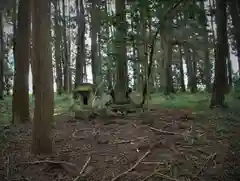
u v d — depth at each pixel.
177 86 28.78
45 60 5.38
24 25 8.96
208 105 11.12
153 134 6.67
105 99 10.48
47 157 5.19
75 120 9.14
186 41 15.93
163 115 9.30
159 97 17.56
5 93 23.14
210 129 6.75
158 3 9.65
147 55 11.36
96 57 19.81
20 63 8.91
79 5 21.69
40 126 5.43
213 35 16.62
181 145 5.68
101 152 5.52
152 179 4.07
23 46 8.95
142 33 11.03
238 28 12.57
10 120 9.55
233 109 9.18
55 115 10.41
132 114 9.92
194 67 25.33
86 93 10.26
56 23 22.31
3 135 6.96
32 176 4.37
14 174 4.45
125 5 11.41
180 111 9.98
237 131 6.41
